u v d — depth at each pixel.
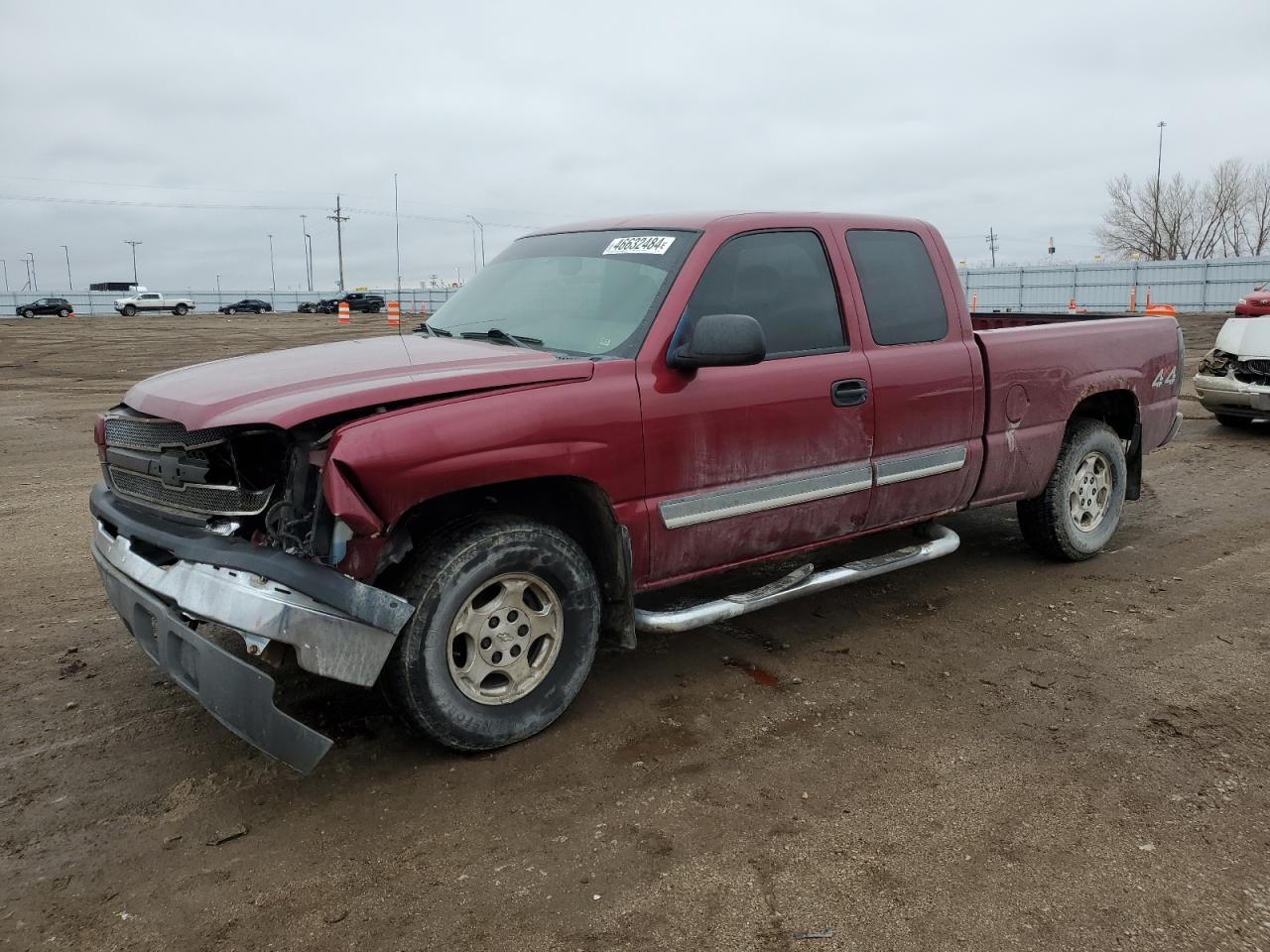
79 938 2.53
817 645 4.51
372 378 3.28
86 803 3.15
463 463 3.15
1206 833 2.98
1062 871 2.79
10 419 12.09
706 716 3.78
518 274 4.46
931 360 4.54
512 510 3.66
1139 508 7.07
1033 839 2.95
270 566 2.91
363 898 2.69
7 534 6.39
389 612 3.03
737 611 3.93
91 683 4.05
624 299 3.87
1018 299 45.03
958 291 4.80
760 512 3.99
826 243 4.33
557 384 3.44
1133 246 63.88
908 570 5.61
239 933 2.55
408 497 3.06
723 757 3.46
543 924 2.58
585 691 4.01
